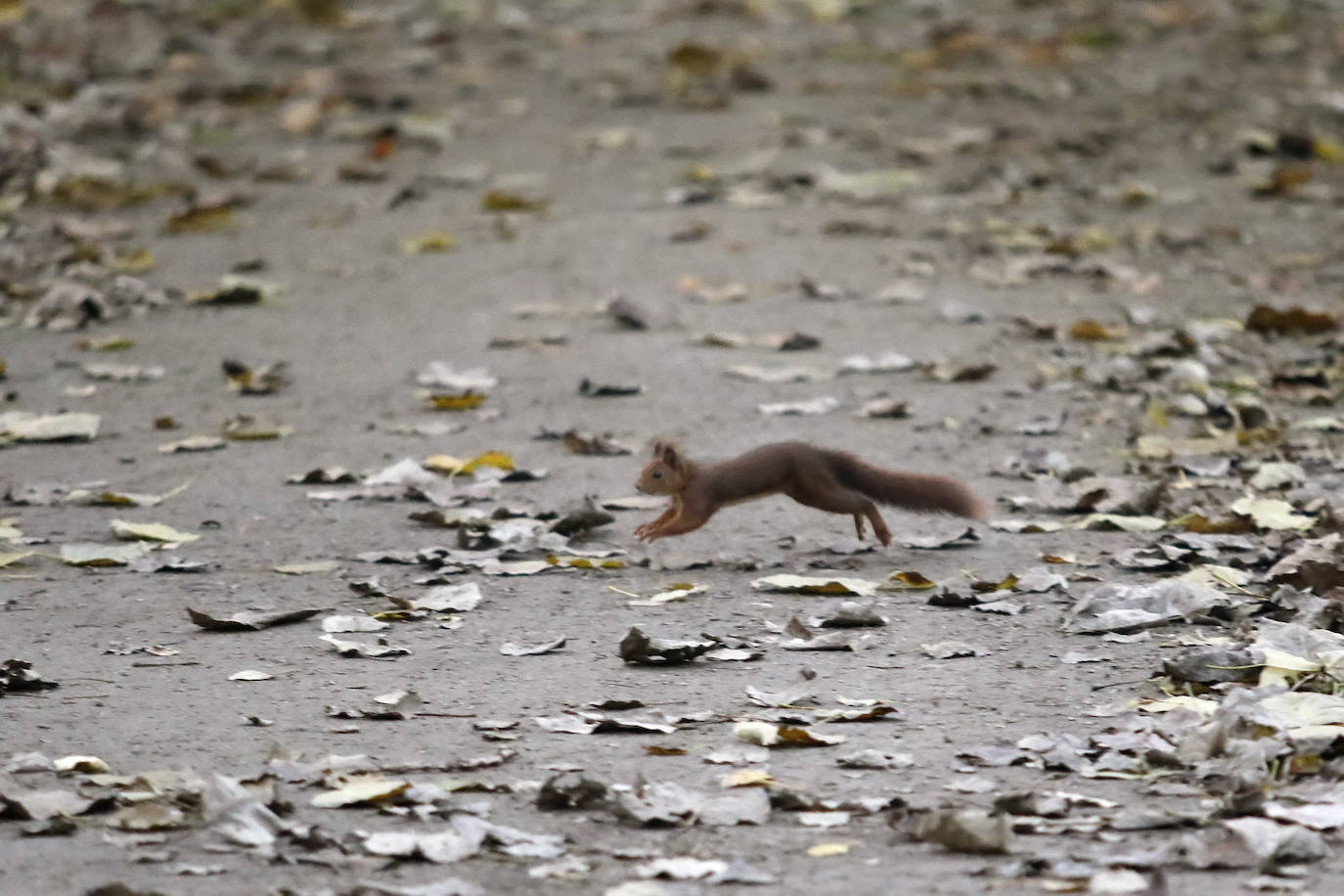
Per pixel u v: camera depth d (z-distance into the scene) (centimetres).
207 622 890
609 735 729
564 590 952
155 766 691
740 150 2356
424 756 702
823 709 755
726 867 583
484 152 2366
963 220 2022
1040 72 2852
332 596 948
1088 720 733
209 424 1343
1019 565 982
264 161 2308
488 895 568
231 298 1720
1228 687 760
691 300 1714
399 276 1819
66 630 891
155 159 2289
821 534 1066
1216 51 3047
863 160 2292
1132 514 1073
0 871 588
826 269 1822
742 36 3069
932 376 1443
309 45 2914
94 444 1288
